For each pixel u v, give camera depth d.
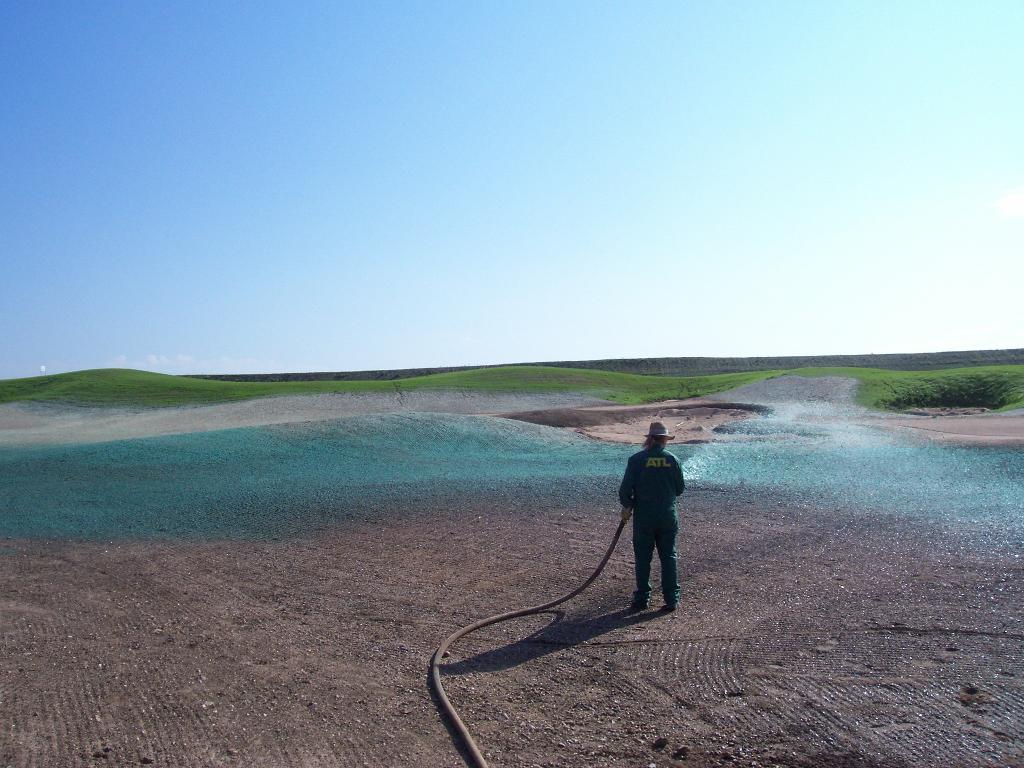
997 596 6.52
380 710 4.71
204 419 38.62
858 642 5.51
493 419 24.52
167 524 11.41
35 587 7.98
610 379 57.66
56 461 18.70
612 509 11.65
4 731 4.49
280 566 8.69
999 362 68.69
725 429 25.98
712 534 9.66
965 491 12.15
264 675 5.33
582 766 3.94
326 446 20.20
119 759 4.14
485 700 4.81
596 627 6.19
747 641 5.64
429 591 7.50
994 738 4.00
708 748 4.07
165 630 6.40
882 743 4.02
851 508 11.05
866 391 42.59
